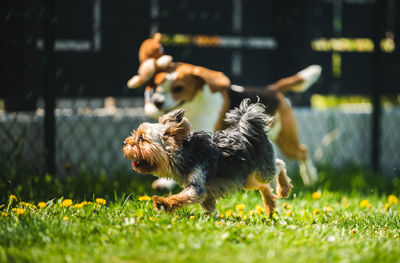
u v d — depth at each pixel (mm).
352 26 8289
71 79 6844
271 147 4137
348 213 4379
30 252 2836
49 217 3555
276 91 6176
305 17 7734
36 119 6359
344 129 7926
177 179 3791
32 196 4734
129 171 6789
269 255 2801
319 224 3811
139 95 7156
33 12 6469
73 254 2809
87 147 6676
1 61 6281
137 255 2756
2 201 4488
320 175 6871
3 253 2824
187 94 5355
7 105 6449
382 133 8367
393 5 8430
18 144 6004
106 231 3191
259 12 7766
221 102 5617
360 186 6297
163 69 5332
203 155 3748
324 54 8031
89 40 6906
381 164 8281
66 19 6781
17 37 6312
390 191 6062
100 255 2797
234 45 7645
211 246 2924
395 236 3586
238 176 3883
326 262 2736
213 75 5480
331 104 8484
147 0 7168
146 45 5508
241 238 3109
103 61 6953
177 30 7262
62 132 6551
